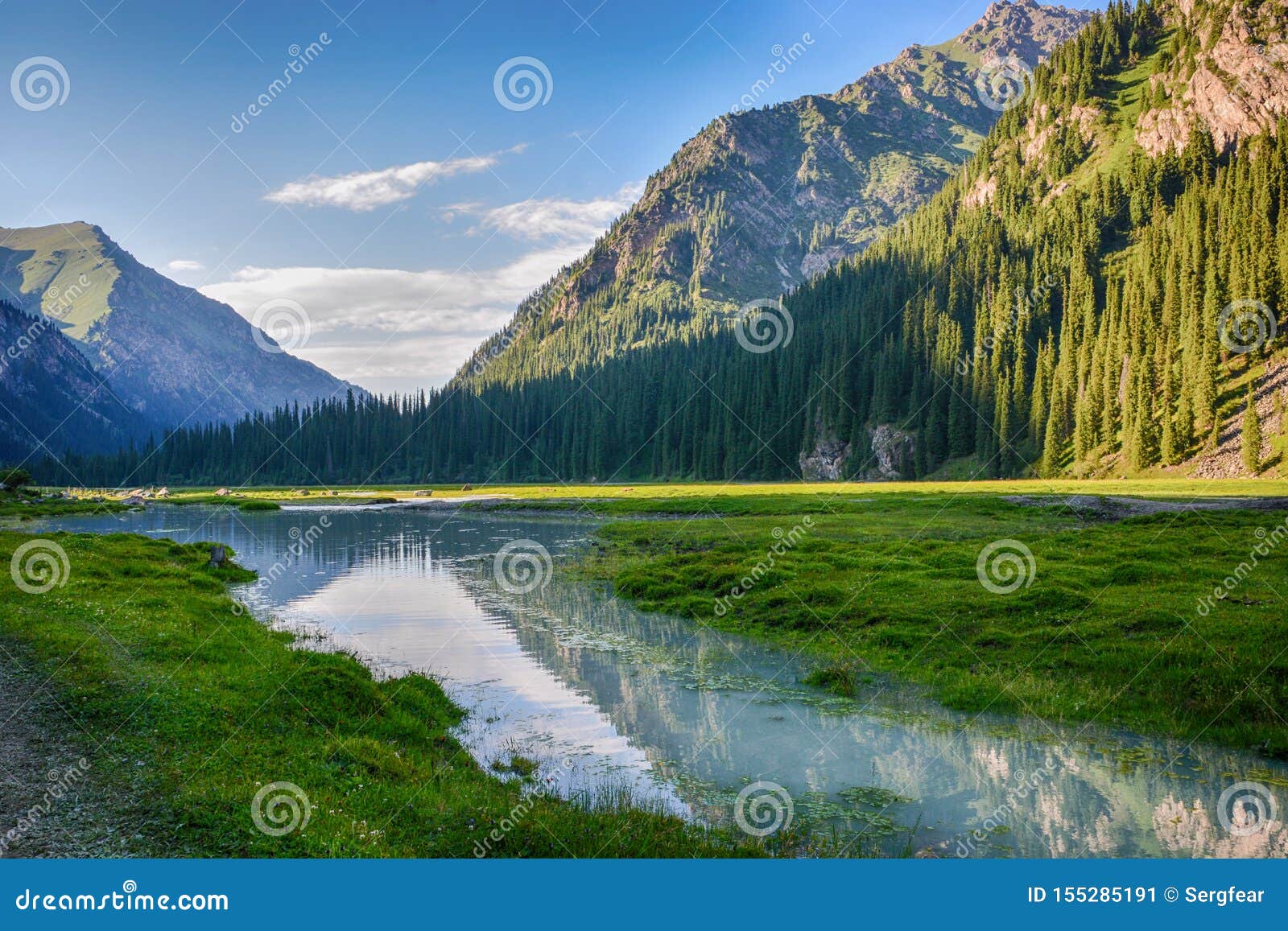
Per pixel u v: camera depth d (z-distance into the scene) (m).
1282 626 23.88
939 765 18.20
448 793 16.11
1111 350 140.00
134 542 56.44
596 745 19.91
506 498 136.00
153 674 20.86
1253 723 19.23
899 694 23.59
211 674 21.70
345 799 15.00
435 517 103.25
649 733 20.73
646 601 39.38
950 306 190.12
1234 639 23.50
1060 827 15.03
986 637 27.06
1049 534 49.53
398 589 44.66
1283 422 110.12
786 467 178.25
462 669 27.20
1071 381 147.88
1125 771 17.55
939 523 62.53
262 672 22.45
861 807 16.14
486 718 22.14
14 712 17.73
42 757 15.51
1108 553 39.38
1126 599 29.16
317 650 28.53
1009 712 21.42
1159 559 37.16
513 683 25.52
